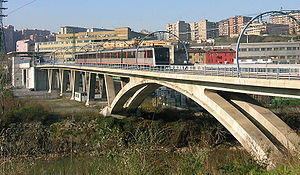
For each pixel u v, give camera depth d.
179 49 92.62
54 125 46.47
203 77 27.55
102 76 71.12
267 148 22.02
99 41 104.31
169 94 64.44
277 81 20.78
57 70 96.38
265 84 21.59
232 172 17.22
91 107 61.97
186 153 16.84
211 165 17.94
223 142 36.00
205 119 46.50
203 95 29.22
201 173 15.21
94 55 65.44
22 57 121.19
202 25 148.38
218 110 26.94
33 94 85.94
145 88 43.47
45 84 101.44
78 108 61.09
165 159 16.30
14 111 48.84
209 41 108.88
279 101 58.38
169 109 55.12
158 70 38.62
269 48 59.44
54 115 52.38
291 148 22.09
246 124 24.62
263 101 60.22
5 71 63.03
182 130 38.81
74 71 74.38
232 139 37.62
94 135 42.72
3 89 59.56
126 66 50.59
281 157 20.47
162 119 47.66
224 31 152.62
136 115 52.94
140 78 41.44
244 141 23.83
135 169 13.69
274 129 24.94
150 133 16.36
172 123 43.59
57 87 107.00
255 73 24.81
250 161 18.61
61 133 43.56
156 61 45.31
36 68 98.88
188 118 49.50
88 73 68.50
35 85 98.69
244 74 26.48
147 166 14.01
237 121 24.80
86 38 120.44
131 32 119.81
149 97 69.06
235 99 29.41
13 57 108.44
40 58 118.44
